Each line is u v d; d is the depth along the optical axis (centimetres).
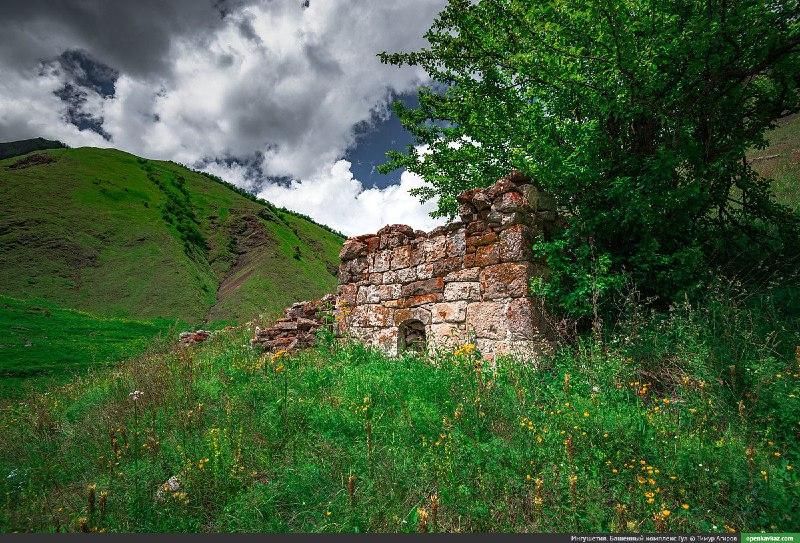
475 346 644
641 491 334
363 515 329
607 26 589
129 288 7350
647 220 603
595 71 649
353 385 580
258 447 450
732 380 424
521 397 480
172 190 12225
